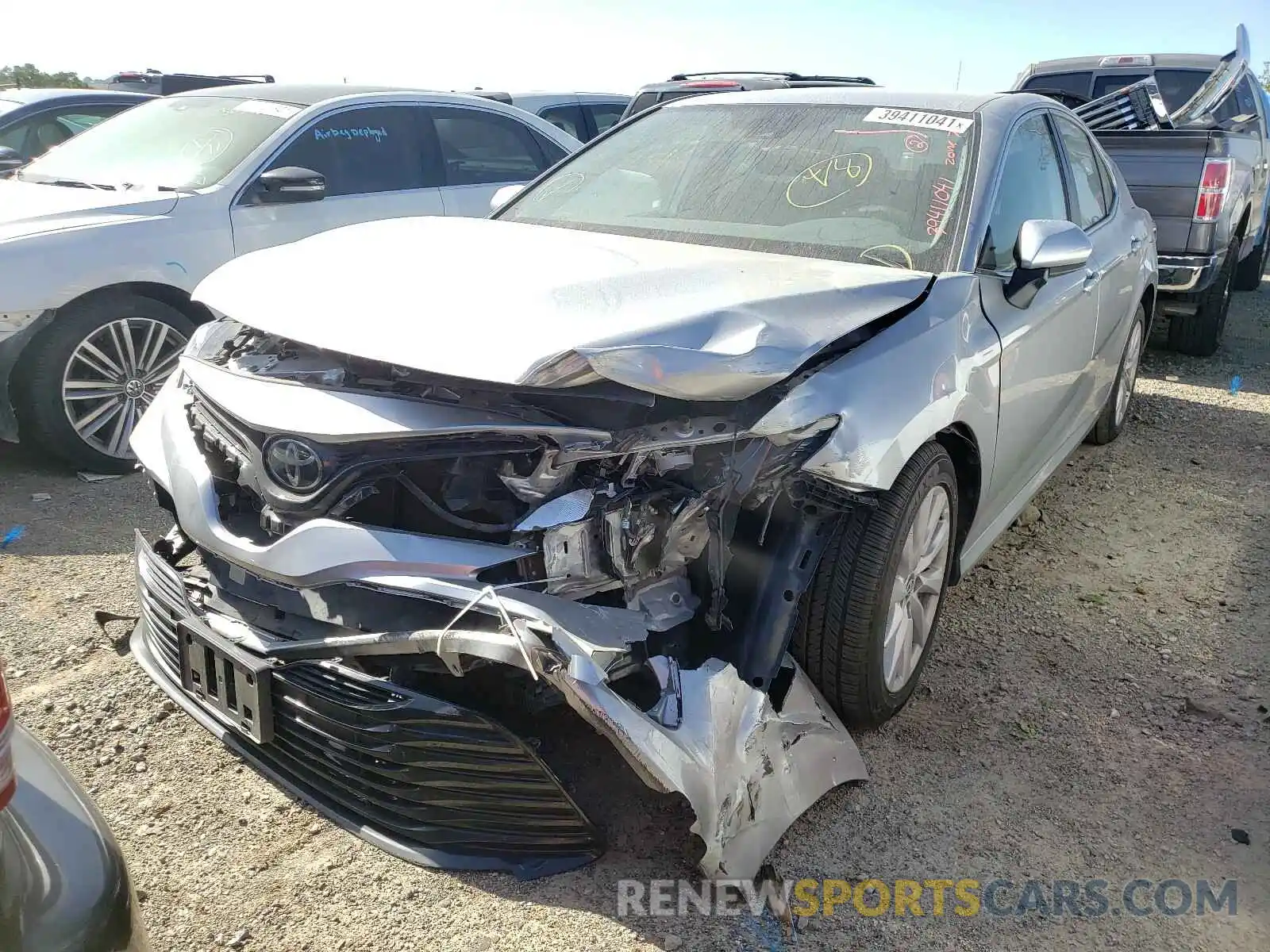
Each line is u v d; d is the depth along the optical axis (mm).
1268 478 5371
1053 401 3916
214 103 6105
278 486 2375
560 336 2230
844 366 2543
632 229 3551
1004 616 3805
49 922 1355
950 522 3107
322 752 2350
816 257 3236
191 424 2742
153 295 5023
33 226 4727
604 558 2275
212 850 2439
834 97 3953
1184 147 6805
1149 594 4020
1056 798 2764
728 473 2354
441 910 2273
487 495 2320
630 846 2469
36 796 1483
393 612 2275
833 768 2609
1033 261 3188
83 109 8719
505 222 3615
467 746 2207
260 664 2363
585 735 2768
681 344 2260
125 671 3160
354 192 5977
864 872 2459
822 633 2717
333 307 2516
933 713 3139
